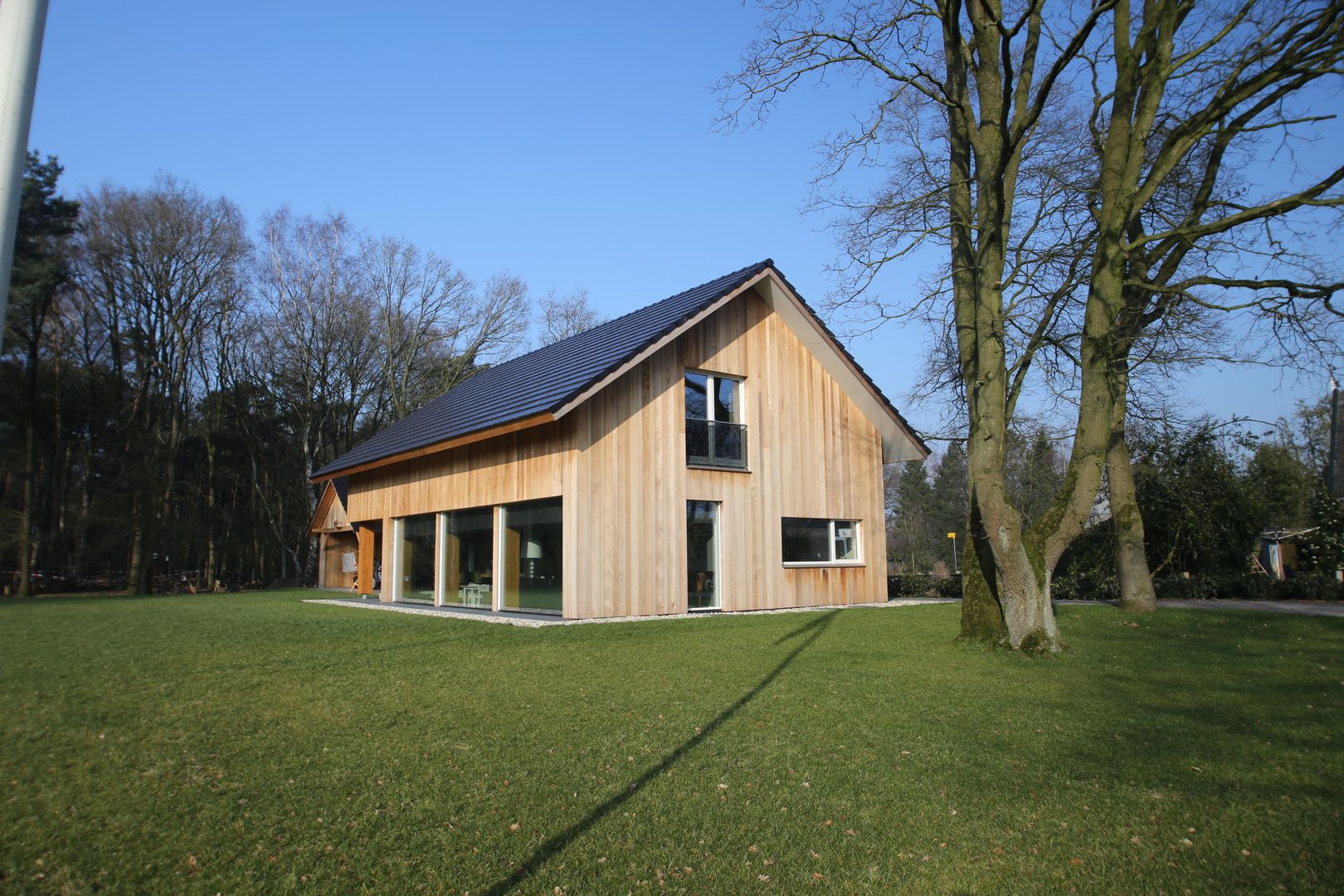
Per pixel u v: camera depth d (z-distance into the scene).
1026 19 8.84
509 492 16.14
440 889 3.71
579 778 5.23
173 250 33.69
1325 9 8.64
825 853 4.11
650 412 15.51
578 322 50.00
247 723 6.65
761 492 17.06
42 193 27.78
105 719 6.77
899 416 19.47
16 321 30.25
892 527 56.56
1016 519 10.02
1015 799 4.82
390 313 40.84
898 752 5.79
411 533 20.47
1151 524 19.84
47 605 21.17
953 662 9.41
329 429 40.44
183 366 34.75
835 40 10.77
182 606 19.91
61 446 34.38
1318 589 17.52
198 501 37.06
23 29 2.40
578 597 14.16
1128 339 12.09
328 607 18.72
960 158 11.77
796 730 6.38
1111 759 5.56
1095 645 10.58
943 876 3.84
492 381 22.91
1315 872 3.77
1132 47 9.98
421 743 6.04
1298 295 9.34
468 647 10.76
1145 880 3.75
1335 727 6.27
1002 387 10.26
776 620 13.88
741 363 17.09
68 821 4.51
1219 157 12.58
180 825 4.46
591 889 3.71
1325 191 8.98
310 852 4.10
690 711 7.02
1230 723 6.48
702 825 4.46
